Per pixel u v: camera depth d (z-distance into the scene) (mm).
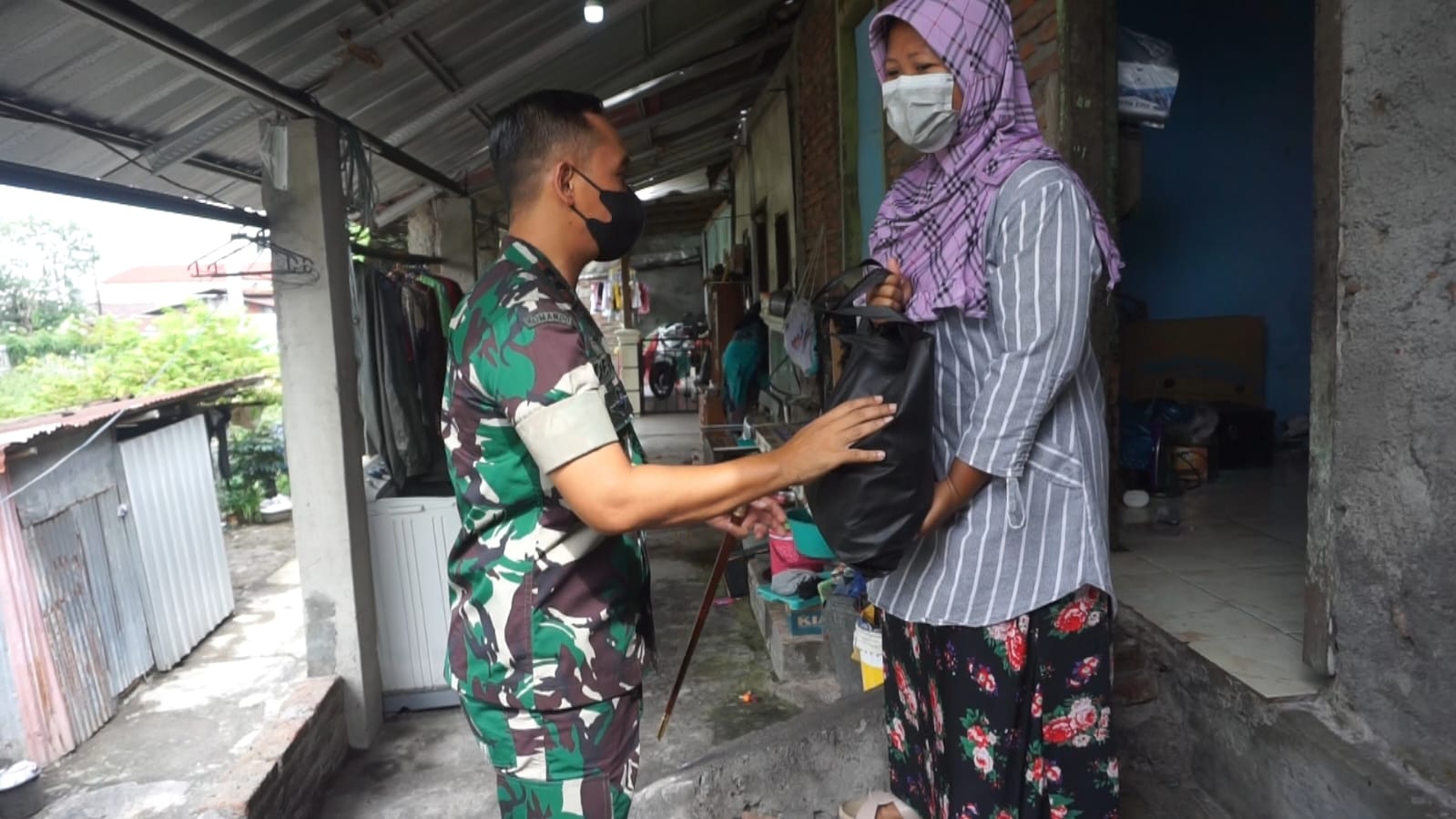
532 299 1416
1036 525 1516
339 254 3945
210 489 7023
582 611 1521
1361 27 1665
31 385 11141
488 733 1563
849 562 1455
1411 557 1649
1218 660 2170
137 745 4980
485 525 1533
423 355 4969
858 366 1425
